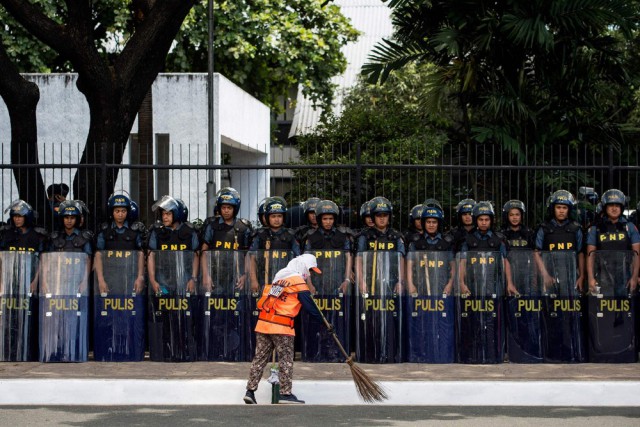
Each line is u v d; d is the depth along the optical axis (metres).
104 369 13.05
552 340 13.80
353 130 26.88
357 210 14.88
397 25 19.34
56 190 16.27
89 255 13.89
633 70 19.86
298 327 14.27
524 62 18.94
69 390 11.85
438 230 14.17
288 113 38.00
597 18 17.94
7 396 11.84
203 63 32.28
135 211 14.20
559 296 13.81
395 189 19.97
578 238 13.90
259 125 28.39
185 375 12.55
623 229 13.83
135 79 15.85
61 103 23.03
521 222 14.21
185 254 13.77
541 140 18.88
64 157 23.02
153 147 21.17
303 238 14.14
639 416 10.90
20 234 14.02
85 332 13.77
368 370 13.05
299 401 11.75
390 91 29.94
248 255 13.80
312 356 13.67
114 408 11.41
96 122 15.66
